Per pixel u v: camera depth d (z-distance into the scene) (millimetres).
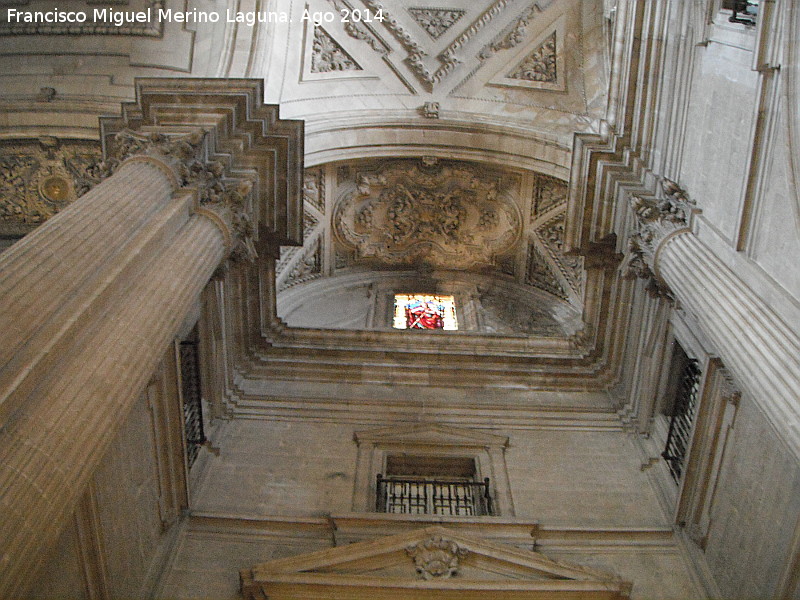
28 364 6895
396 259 20234
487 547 10484
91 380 7418
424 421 13867
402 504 12219
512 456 13188
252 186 12453
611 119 14055
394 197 19766
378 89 18656
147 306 8812
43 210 16812
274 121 12914
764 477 9977
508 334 15602
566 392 14828
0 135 15781
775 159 9609
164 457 11055
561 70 18281
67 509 6547
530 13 17969
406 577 10172
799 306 8648
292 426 13633
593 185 13719
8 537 5855
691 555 11188
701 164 11719
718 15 11664
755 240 9891
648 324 13516
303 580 10023
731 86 10984
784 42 9531
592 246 14164
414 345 15453
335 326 18375
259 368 14859
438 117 18516
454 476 13109
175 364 11219
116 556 9469
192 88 12586
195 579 10586
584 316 15344
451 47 18312
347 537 11094
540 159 18156
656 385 13359
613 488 12602
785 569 9109
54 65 16516
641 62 13336
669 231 11758
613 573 10977
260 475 12484
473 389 14773
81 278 8258
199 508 11734
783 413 8117
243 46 16109
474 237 20094
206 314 12984
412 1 17953
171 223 10336
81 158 16266
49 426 6734
